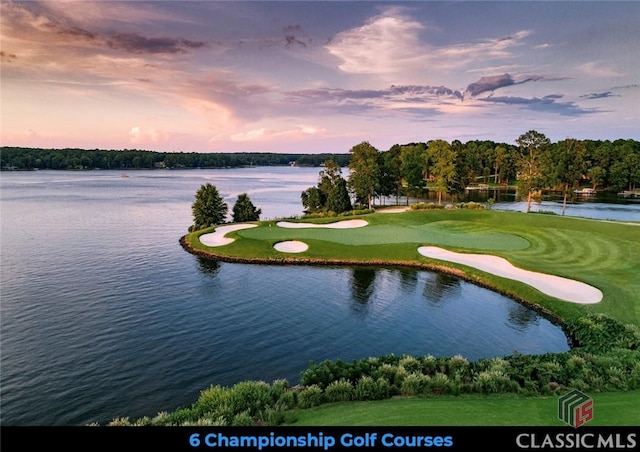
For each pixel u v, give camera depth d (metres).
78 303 30.70
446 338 24.52
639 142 144.62
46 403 17.98
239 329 25.91
